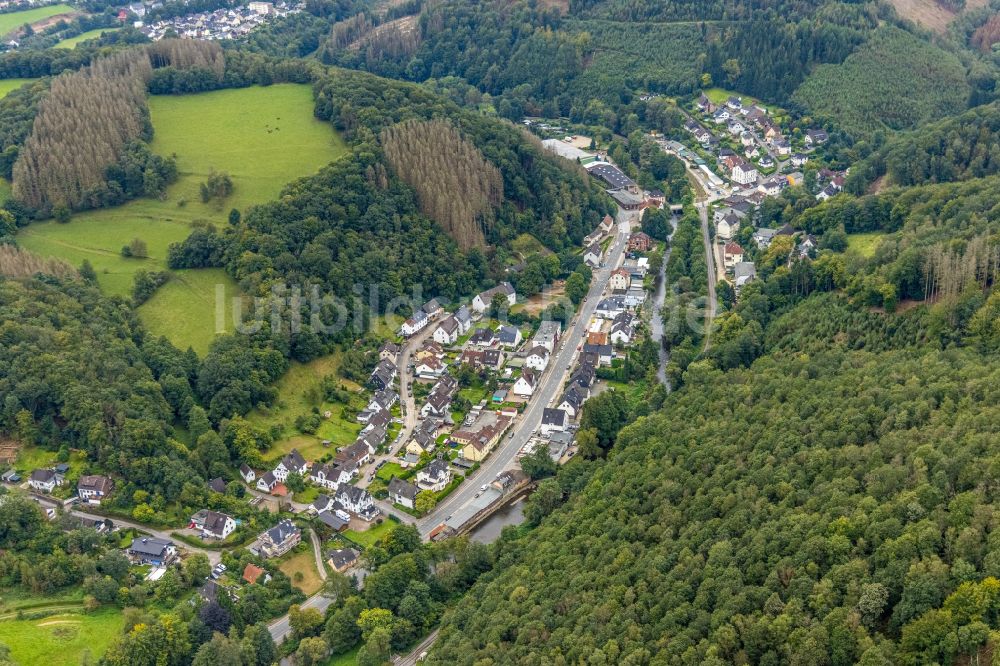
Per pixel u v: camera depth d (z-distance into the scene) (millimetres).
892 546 151375
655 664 152125
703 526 184625
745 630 150500
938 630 134500
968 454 166375
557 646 169500
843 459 185875
